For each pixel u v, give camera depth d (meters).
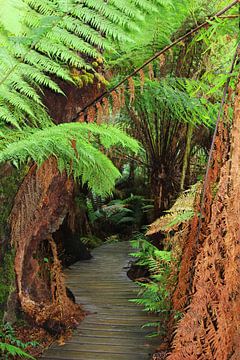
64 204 2.78
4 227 2.29
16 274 2.55
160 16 2.29
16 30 1.37
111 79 2.78
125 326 3.32
